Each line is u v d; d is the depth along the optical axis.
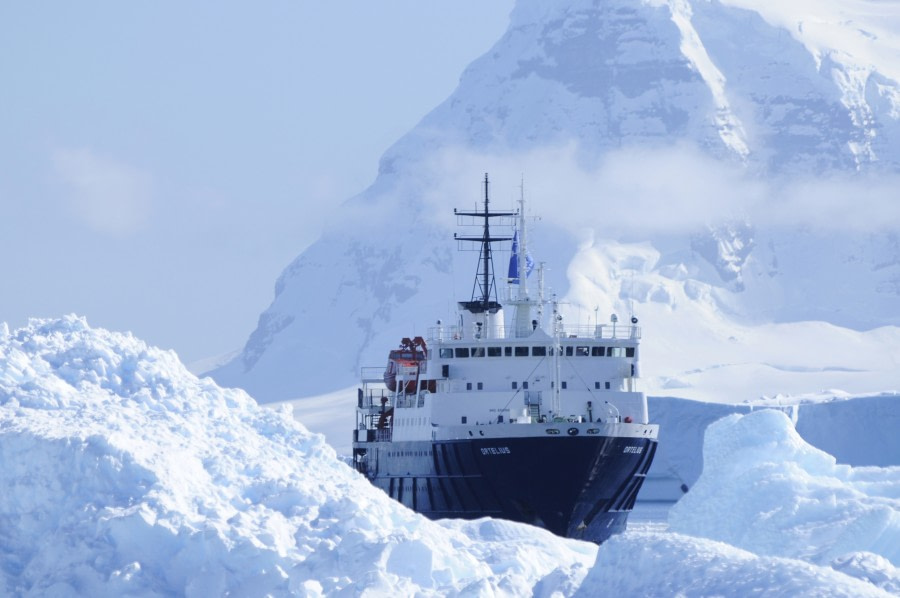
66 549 141.50
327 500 152.75
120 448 149.38
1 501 148.88
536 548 162.25
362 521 147.88
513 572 150.75
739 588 122.69
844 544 190.12
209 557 139.75
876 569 136.38
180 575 140.25
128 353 177.00
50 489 148.00
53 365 173.12
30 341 175.25
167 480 148.50
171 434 161.25
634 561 131.75
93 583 139.00
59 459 148.50
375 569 138.12
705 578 125.81
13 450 149.75
